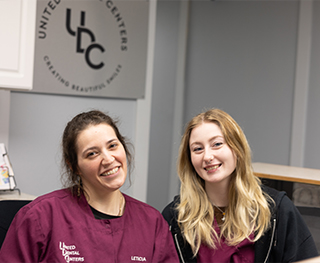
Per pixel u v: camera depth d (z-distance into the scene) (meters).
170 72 4.75
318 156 3.68
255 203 1.69
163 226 1.51
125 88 3.32
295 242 1.64
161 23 4.59
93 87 3.10
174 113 4.86
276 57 4.00
